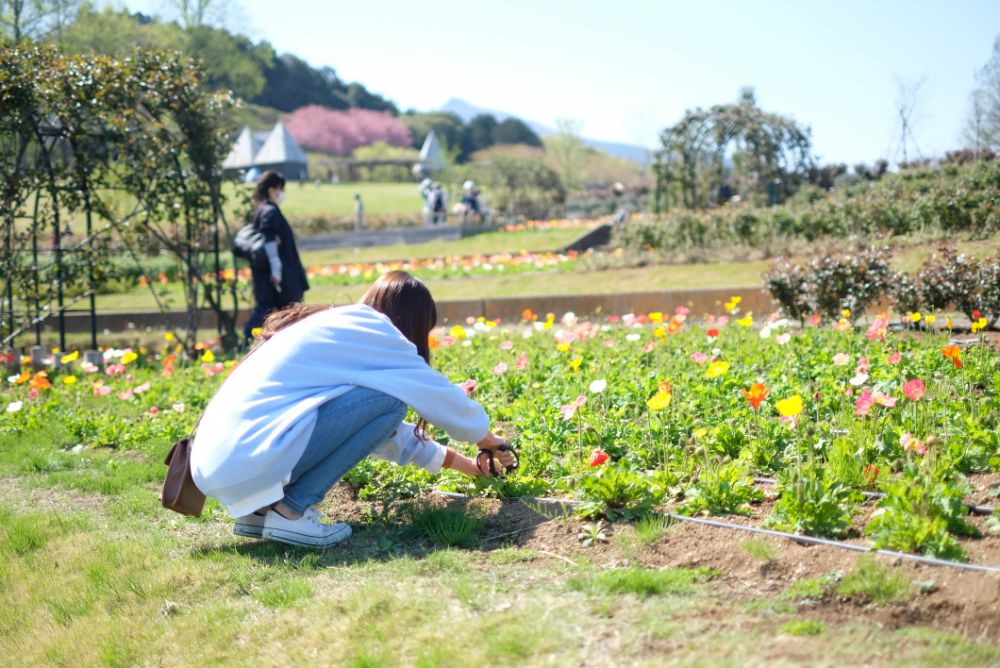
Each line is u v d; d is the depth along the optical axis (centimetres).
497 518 385
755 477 409
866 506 360
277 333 372
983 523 330
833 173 2459
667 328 779
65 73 953
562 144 6556
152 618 326
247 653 290
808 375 589
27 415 685
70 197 1008
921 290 775
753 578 299
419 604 295
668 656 241
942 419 447
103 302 1636
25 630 338
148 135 1004
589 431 473
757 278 1262
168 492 366
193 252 1090
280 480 353
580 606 281
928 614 263
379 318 370
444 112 10500
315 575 340
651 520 347
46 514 443
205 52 5566
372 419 361
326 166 8119
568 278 1528
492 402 604
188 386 779
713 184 2153
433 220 3331
